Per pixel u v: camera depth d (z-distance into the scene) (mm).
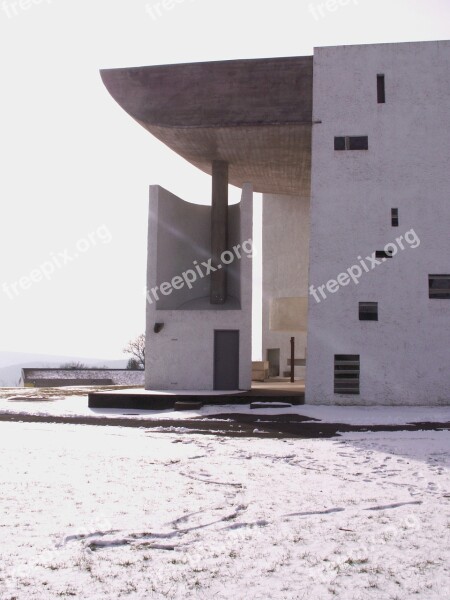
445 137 22156
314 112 22500
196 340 24281
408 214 21953
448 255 21656
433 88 22406
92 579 4918
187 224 27266
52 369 55719
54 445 12328
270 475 9273
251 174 29094
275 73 22938
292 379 32500
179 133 23328
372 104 22469
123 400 21016
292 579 4938
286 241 36250
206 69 22938
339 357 21641
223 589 4723
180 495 7875
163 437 13742
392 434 14328
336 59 22734
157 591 4672
